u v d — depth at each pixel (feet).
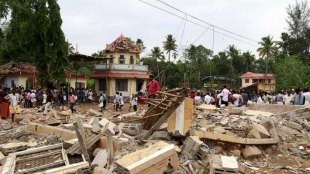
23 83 126.00
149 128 40.06
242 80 248.73
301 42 238.07
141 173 23.82
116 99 87.97
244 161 35.29
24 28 110.42
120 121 44.62
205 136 36.78
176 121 36.27
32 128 42.42
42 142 37.35
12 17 114.62
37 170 25.94
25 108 77.51
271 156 37.60
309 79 163.02
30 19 111.45
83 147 28.40
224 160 28.81
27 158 28.68
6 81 126.93
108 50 154.61
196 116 46.75
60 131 38.78
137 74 142.92
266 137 39.27
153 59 231.50
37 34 113.39
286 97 71.97
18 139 41.06
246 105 65.98
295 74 163.63
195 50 256.93
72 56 117.60
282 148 39.81
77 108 87.97
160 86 47.73
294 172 32.63
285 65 173.17
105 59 122.83
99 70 145.69
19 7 111.45
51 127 40.37
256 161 35.68
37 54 114.62
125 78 140.77
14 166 26.76
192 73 237.45
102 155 27.40
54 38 113.50
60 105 90.48
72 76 159.63
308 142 42.60
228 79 258.78
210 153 32.91
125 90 141.69
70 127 41.78
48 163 27.55
